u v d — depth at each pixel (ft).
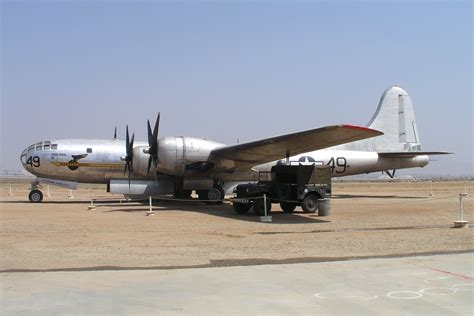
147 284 25.63
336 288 24.84
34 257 34.27
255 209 65.72
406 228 53.57
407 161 104.83
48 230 49.70
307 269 29.60
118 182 85.05
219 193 84.43
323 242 42.45
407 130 107.34
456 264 31.12
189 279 26.86
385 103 106.83
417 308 21.38
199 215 66.90
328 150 99.25
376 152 103.81
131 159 82.38
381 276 27.55
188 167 78.54
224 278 27.09
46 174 87.45
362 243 41.81
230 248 38.99
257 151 74.74
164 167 77.97
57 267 30.48
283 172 69.62
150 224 55.83
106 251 37.14
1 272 28.60
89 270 29.35
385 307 21.54
